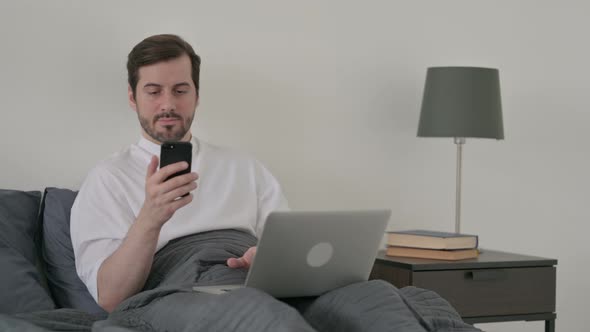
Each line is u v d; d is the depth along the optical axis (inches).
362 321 62.9
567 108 138.5
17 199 95.8
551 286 109.9
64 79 105.6
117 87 108.5
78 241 87.5
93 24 106.9
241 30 116.0
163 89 93.7
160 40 94.9
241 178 99.3
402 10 126.6
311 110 121.0
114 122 108.5
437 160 130.3
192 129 113.3
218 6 114.5
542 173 137.5
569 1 138.1
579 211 140.3
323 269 69.6
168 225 90.9
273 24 118.1
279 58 118.6
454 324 67.2
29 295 85.0
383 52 125.6
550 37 137.0
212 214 94.3
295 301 72.4
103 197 89.7
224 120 115.4
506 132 134.5
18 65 103.3
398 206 127.8
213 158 98.4
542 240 138.0
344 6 122.6
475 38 131.9
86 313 79.6
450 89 113.3
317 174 121.8
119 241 87.5
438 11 129.1
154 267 87.0
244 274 81.9
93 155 107.3
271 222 63.6
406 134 127.9
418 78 128.1
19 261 87.4
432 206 130.3
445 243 106.0
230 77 115.5
